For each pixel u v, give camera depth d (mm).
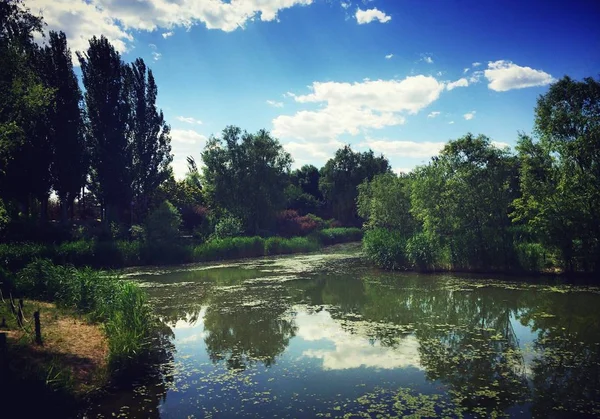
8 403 6348
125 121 33906
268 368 9062
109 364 8477
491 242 21047
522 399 7293
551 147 19359
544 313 13234
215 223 37844
